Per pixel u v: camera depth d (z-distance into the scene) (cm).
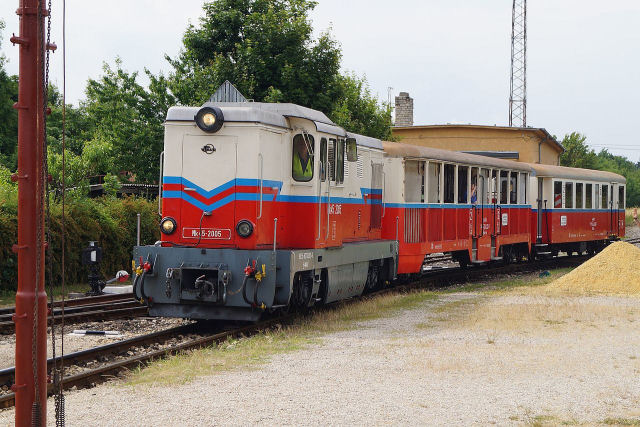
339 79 2823
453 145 4391
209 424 648
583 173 2912
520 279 2148
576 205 2838
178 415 675
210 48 2752
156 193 2825
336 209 1397
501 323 1262
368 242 1549
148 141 2769
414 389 785
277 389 780
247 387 788
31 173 484
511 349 1024
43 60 479
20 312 488
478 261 2130
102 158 2119
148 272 1189
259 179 1191
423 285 1886
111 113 2852
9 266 1747
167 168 1219
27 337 490
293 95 2564
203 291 1159
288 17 2662
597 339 1109
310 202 1291
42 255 489
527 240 2484
